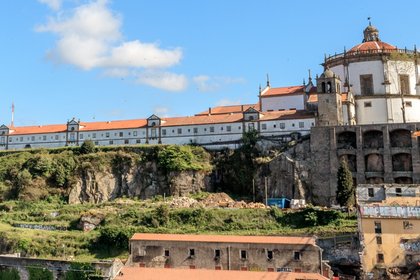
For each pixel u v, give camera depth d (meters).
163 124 153.88
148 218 112.56
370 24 160.75
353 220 102.50
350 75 143.00
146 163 145.75
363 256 78.69
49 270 78.81
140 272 69.81
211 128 147.75
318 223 104.38
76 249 103.50
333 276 75.88
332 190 123.69
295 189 125.19
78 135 162.88
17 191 147.50
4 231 109.69
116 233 103.25
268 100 153.88
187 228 108.69
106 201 141.25
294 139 136.00
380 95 138.12
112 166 148.12
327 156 126.31
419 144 121.38
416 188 90.94
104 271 75.38
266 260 74.25
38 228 118.06
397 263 77.31
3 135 171.50
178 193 138.50
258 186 131.75
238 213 111.81
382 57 140.00
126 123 160.88
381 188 92.62
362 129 125.75
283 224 107.44
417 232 77.62
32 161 152.00
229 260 75.38
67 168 149.88
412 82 140.50
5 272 81.50
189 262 76.56
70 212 127.62
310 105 140.25
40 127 171.62
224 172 140.88
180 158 141.50
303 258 73.19
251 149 139.38
